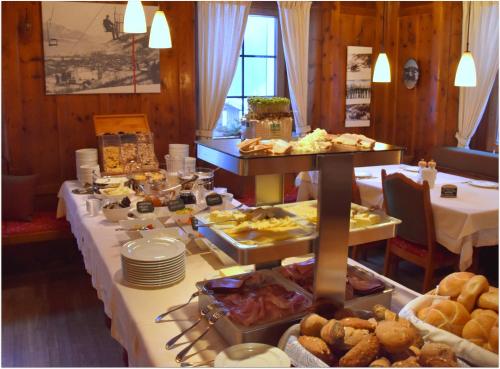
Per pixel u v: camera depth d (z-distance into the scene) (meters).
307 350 1.21
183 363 1.29
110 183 3.13
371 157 1.48
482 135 5.26
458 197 3.34
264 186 2.00
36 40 3.81
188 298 1.67
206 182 2.92
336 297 1.47
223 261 1.96
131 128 3.98
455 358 1.14
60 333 2.92
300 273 1.69
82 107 4.04
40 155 3.97
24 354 2.68
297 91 4.98
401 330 1.16
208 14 4.44
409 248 3.25
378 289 1.58
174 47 4.30
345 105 5.43
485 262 3.75
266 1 4.94
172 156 3.88
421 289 3.50
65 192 3.63
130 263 1.74
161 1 4.19
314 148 1.48
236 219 1.60
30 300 3.36
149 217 2.48
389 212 3.39
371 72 5.54
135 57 4.14
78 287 3.57
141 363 1.43
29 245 3.84
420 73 5.34
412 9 5.36
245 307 1.42
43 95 3.90
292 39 4.88
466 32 4.94
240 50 4.68
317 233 1.42
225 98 4.64
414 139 5.50
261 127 1.88
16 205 3.79
